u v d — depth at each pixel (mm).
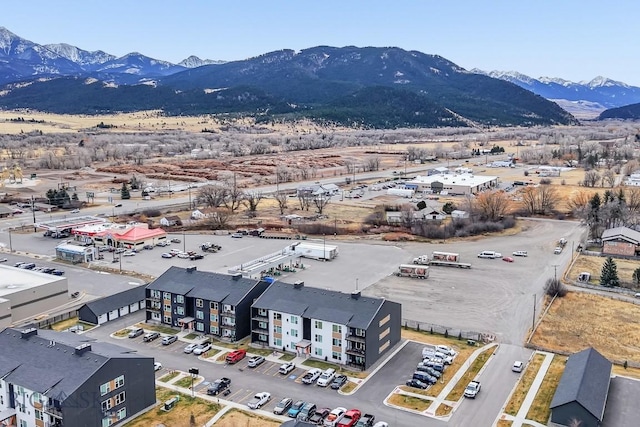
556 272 124312
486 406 67500
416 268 120688
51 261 135250
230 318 87688
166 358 81062
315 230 165875
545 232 165000
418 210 185875
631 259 136250
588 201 184000
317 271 125938
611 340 87938
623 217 160750
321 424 63625
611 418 64500
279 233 164875
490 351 83062
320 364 79375
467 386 71312
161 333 90812
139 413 65938
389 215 177000
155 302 95375
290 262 128875
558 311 100125
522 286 114500
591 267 128500
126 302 100000
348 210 195875
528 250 145000
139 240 147125
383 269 127812
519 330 91375
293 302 84500
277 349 84500
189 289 92625
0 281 102000
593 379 68562
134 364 64938
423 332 90812
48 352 65938
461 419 64625
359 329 77062
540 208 193375
